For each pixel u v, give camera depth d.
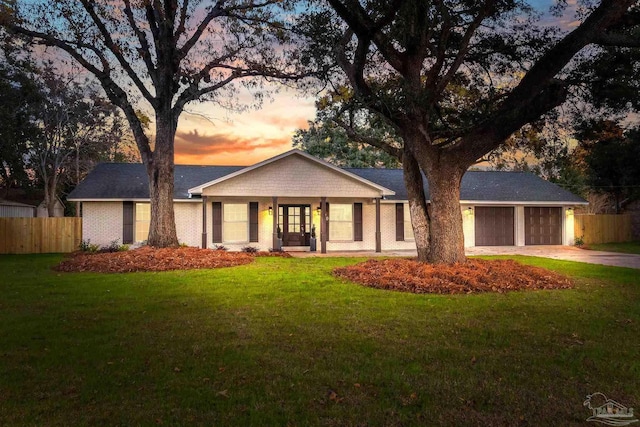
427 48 13.35
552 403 3.94
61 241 20.00
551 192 24.91
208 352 5.28
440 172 11.93
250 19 17.00
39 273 12.47
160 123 16.75
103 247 20.11
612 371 4.71
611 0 9.23
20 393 4.07
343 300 8.41
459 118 14.08
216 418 3.61
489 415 3.71
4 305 7.97
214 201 20.84
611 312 7.45
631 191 28.64
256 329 6.34
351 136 14.26
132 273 12.43
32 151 34.41
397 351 5.36
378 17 11.33
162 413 3.69
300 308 7.72
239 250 21.06
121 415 3.65
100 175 22.03
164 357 5.09
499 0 11.96
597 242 25.88
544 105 10.21
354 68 11.18
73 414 3.66
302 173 20.20
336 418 3.63
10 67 25.14
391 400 3.99
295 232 21.88
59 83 32.41
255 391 4.15
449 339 5.87
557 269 13.41
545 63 10.05
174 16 16.36
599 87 12.15
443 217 12.00
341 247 21.92
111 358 5.05
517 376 4.56
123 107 16.91
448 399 4.00
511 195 23.91
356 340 5.80
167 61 16.44
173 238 16.72
